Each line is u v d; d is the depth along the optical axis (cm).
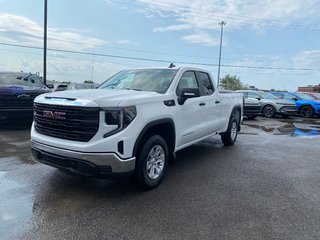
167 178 509
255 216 369
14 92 905
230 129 786
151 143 437
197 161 632
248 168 584
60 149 394
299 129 1249
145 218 357
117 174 392
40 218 349
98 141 378
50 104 412
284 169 583
